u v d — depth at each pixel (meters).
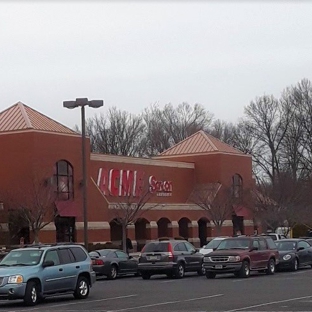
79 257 23.61
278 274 33.97
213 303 20.56
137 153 97.06
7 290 20.95
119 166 57.38
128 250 52.34
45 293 21.80
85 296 23.48
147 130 98.81
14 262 22.27
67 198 51.03
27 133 48.97
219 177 65.75
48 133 50.06
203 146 67.38
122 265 35.16
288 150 82.25
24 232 48.56
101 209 53.16
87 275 23.69
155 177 61.41
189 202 64.62
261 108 86.50
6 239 46.75
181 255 33.53
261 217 62.97
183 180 65.25
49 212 48.28
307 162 80.31
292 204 62.56
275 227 63.44
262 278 31.06
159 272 33.34
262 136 84.50
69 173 51.66
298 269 37.91
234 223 66.25
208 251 36.06
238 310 18.53
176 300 21.86
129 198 53.81
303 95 82.00
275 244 35.84
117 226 58.06
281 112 83.69
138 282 31.42
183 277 33.50
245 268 31.33
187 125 98.38
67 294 25.03
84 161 37.62
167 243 33.25
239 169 68.31
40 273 21.70
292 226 64.31
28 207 45.91
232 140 90.25
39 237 47.66
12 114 51.53
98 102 37.44
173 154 67.81
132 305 20.77
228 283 28.55
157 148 97.31
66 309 20.06
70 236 51.12
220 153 66.00
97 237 52.38
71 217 51.12
